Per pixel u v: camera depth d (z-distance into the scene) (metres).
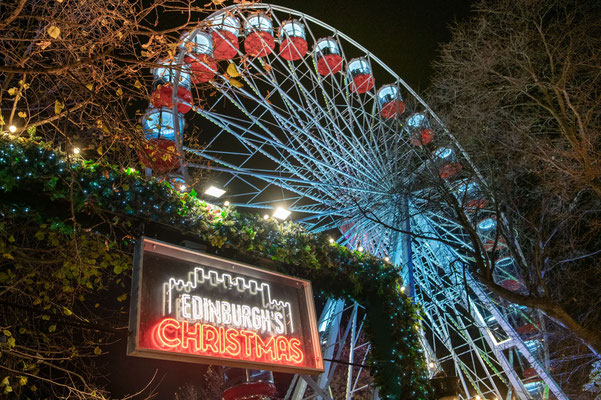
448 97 15.09
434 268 23.34
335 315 16.00
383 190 20.42
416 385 9.85
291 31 22.53
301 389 15.72
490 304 21.03
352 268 9.94
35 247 8.03
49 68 4.91
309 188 22.08
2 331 7.09
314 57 23.98
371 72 23.69
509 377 22.09
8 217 7.00
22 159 6.31
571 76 12.98
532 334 23.86
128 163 7.49
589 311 18.08
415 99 21.62
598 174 11.83
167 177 7.78
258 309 7.96
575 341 21.34
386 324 10.29
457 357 24.17
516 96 14.03
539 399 24.72
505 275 22.42
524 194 15.46
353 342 17.75
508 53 13.55
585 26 12.96
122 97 6.16
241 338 7.49
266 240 8.62
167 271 7.23
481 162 14.20
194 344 6.93
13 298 8.09
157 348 6.54
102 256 7.74
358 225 21.50
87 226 7.14
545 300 9.80
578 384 21.88
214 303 7.46
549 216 16.17
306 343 8.38
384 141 21.17
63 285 7.71
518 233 16.06
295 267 9.29
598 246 17.81
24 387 8.64
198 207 7.87
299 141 21.84
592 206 16.22
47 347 8.01
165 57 6.11
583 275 18.09
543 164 14.09
